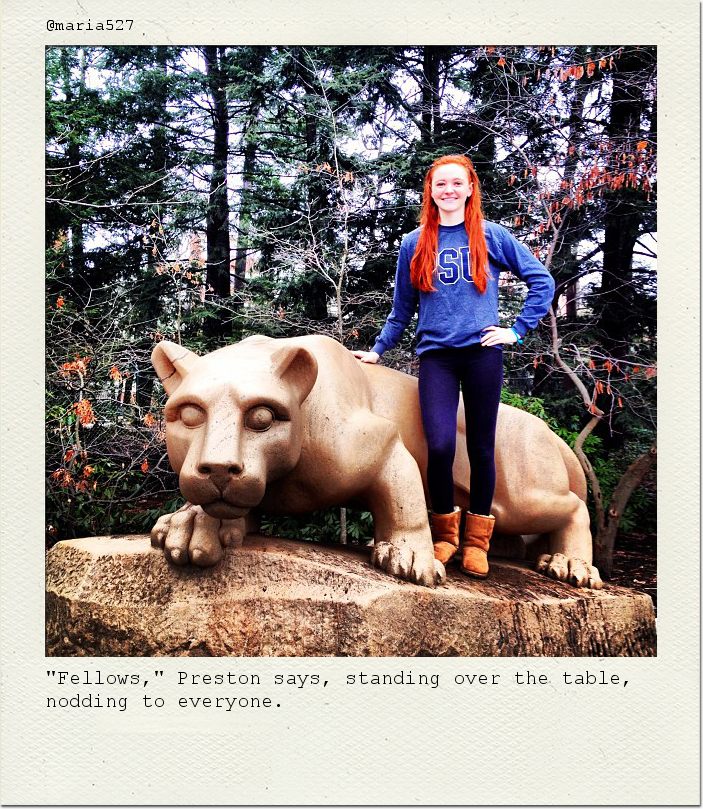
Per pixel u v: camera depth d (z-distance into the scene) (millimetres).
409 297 3043
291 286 5699
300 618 2285
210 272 6375
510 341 2719
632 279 6035
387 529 2604
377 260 5527
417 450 2963
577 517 3246
